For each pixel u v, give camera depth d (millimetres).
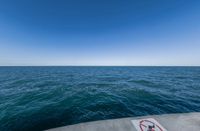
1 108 6133
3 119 4852
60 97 8383
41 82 15320
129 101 7332
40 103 6996
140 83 14375
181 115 2539
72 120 4848
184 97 8156
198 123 2217
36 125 4418
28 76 23188
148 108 6172
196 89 10812
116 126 2145
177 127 2086
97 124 2215
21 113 5469
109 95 8875
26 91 10164
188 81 15992
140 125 2162
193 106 6441
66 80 17797
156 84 13523
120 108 6176
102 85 13344
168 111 5805
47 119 4887
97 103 6980
